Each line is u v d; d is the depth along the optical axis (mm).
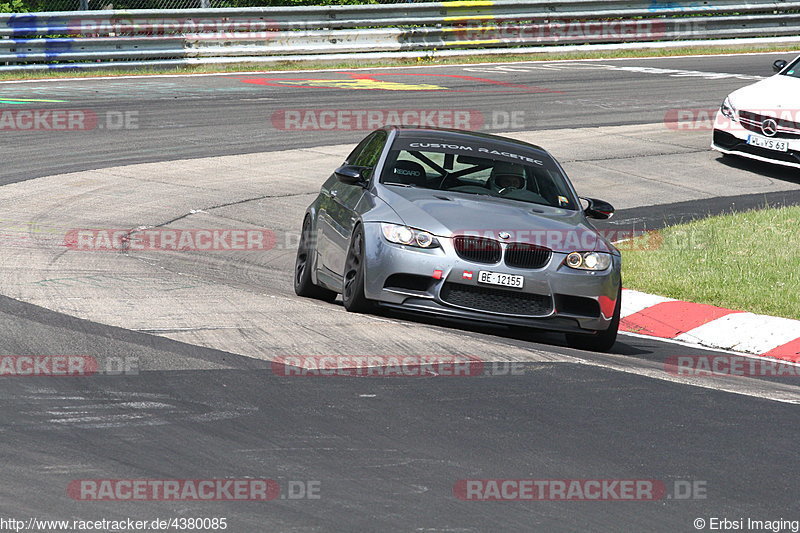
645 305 29406
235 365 18875
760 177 49594
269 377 18219
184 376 17969
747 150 49625
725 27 88375
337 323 22797
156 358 19031
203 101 59531
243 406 16516
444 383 18531
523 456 15023
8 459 13750
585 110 61312
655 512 13266
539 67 77562
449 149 27109
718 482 14492
